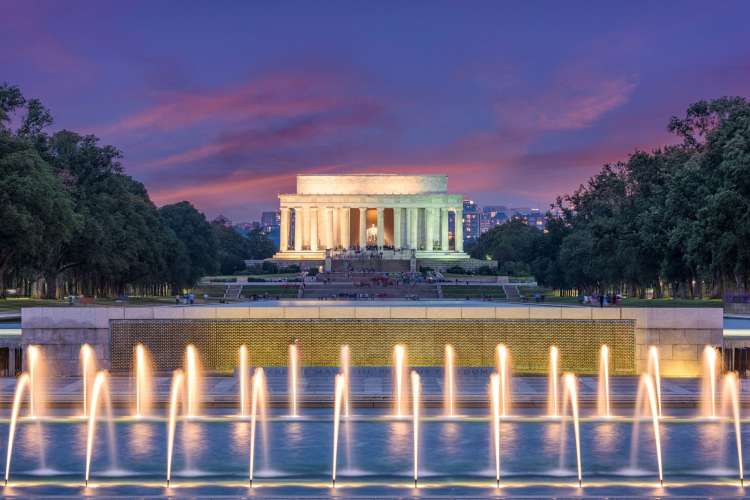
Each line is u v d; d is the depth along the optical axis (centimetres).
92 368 6288
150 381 5884
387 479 3500
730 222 10162
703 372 6181
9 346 6319
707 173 11831
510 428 4478
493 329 6350
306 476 3544
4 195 10350
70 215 11681
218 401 5109
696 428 4484
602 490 3344
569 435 4303
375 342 6394
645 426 4522
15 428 4512
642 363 6228
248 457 3856
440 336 6366
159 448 4041
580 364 6281
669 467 3688
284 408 5047
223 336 6384
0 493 3306
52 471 3647
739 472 3603
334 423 4594
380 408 5056
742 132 10756
